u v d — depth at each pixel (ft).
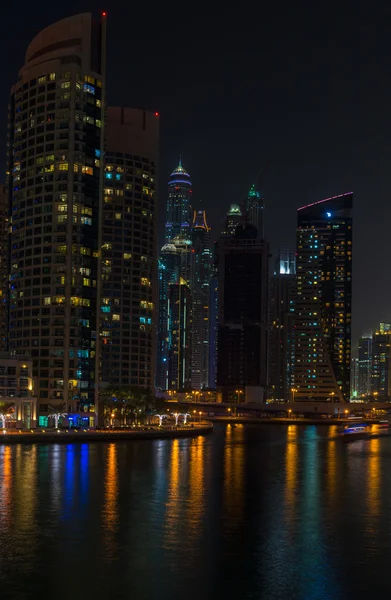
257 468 458.50
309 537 251.80
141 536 248.52
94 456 493.36
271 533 257.34
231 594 189.88
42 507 296.51
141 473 408.26
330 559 223.30
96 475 393.09
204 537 248.73
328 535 255.50
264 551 231.71
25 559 217.97
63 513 285.23
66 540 241.35
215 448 608.60
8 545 233.96
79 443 609.42
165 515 286.05
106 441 640.58
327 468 469.98
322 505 318.04
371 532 261.03
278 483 388.16
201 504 312.71
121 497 324.80
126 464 449.89
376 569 212.84
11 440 586.45
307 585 197.77
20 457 476.54
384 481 403.75
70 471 407.23
